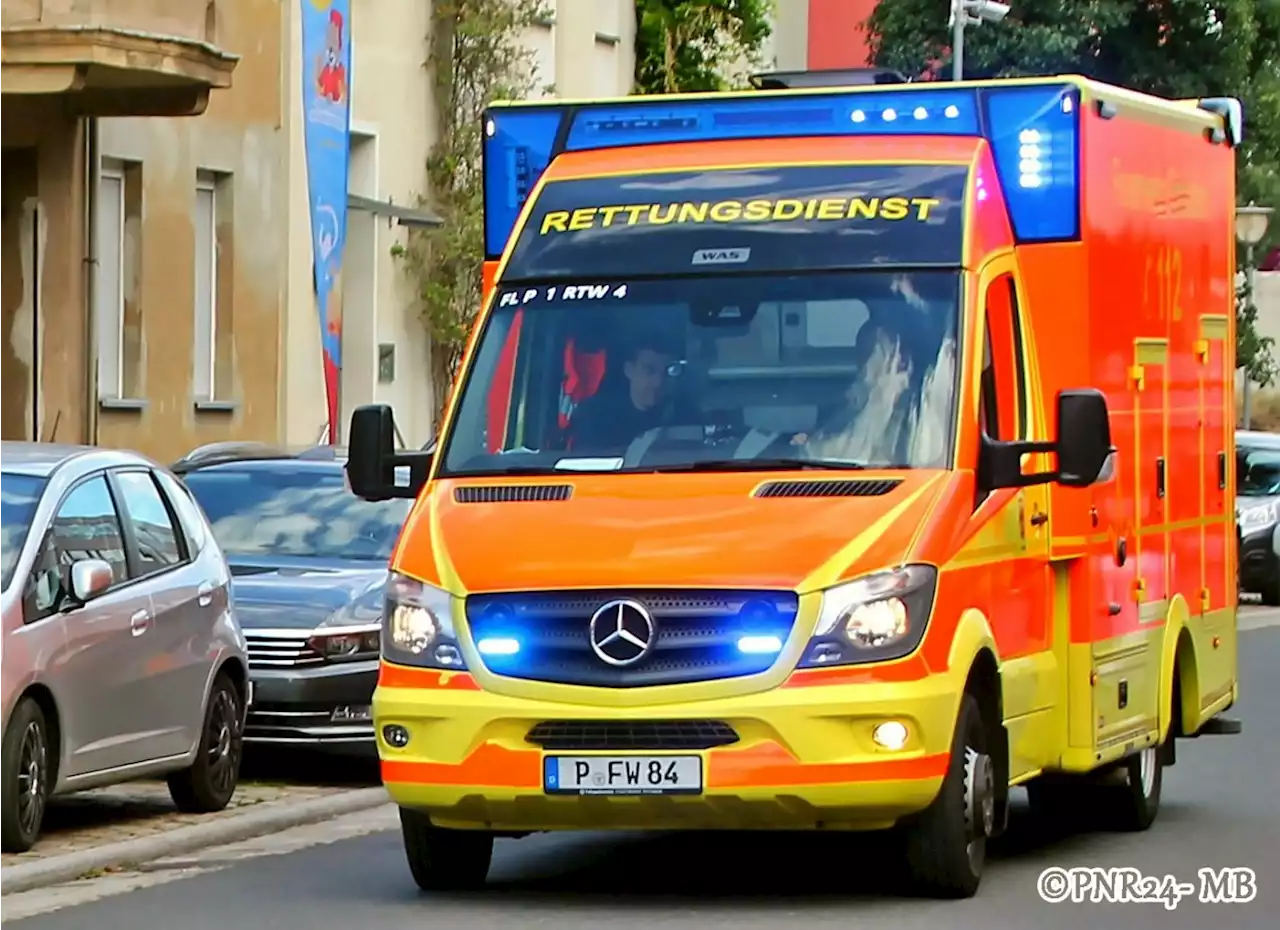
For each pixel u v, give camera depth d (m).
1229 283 24.86
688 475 18.08
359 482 19.11
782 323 18.69
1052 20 68.12
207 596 24.17
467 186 59.28
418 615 17.56
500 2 60.00
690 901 18.28
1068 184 19.70
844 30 89.75
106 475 23.16
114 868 20.89
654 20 71.44
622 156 20.22
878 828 17.39
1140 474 21.61
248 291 51.81
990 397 18.81
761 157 19.84
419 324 59.59
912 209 19.11
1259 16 69.44
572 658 17.19
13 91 40.94
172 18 42.50
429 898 18.70
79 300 44.66
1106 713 20.72
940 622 17.31
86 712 21.78
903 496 17.62
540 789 17.16
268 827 23.58
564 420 18.70
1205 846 21.64
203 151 49.94
